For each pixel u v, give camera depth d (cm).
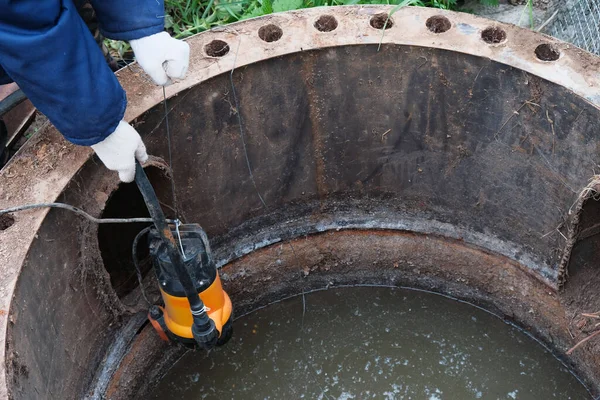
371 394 238
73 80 140
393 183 254
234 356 251
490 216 245
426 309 265
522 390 238
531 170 221
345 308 267
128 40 158
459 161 236
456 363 247
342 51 212
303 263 264
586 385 236
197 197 233
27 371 163
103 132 150
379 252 264
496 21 213
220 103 213
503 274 250
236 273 255
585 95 190
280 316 265
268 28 218
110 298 213
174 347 243
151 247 185
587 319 227
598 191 193
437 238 258
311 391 240
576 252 224
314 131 236
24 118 236
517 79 202
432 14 216
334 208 262
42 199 175
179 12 296
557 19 281
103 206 193
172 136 210
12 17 130
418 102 225
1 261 163
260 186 245
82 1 187
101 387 216
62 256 184
